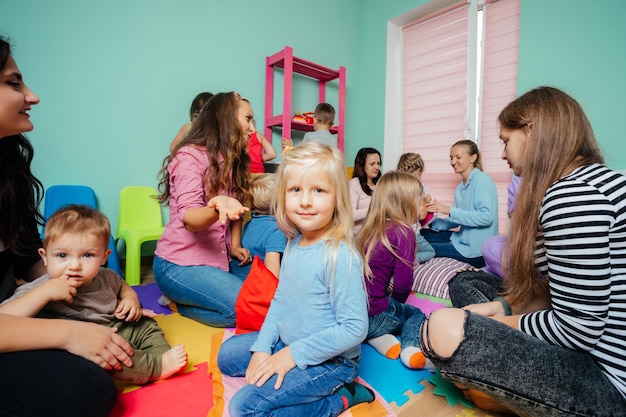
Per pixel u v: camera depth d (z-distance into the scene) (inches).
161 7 95.2
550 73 93.0
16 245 36.1
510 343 27.1
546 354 26.6
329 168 32.2
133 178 93.8
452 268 73.9
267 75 117.0
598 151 30.3
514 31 106.3
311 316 31.9
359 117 148.9
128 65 91.2
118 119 90.7
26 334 25.2
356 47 145.6
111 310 38.8
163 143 98.0
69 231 33.6
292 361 30.3
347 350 31.9
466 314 28.9
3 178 34.8
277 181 35.2
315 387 30.0
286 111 112.0
